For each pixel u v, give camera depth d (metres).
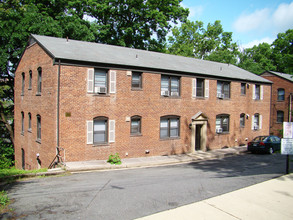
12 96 29.16
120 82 16.77
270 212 7.46
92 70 15.56
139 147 17.89
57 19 27.97
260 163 17.19
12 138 26.95
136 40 33.25
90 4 30.02
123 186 10.16
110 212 7.27
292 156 20.92
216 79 22.45
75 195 8.82
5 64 23.19
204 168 15.14
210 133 22.31
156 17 30.53
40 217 6.87
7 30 22.58
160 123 19.12
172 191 9.43
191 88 20.64
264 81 27.33
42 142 16.48
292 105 32.44
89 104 15.56
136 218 6.88
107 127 16.48
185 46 45.78
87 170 13.82
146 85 18.03
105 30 31.50
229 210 7.55
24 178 11.55
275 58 50.56
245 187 10.05
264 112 27.98
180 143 20.16
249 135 26.16
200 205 7.91
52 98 14.87
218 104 22.83
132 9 29.91
